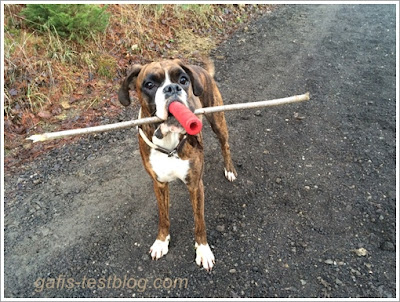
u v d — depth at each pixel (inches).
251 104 34.7
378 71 89.0
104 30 87.5
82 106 74.9
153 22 100.9
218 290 42.2
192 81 43.2
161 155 40.4
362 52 98.8
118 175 59.7
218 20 114.3
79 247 47.8
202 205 44.0
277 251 46.1
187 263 45.5
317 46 103.0
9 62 72.1
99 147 66.2
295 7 132.9
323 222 49.8
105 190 56.8
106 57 85.0
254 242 47.5
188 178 42.1
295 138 67.1
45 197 55.6
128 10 98.6
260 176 58.6
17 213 52.8
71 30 82.7
